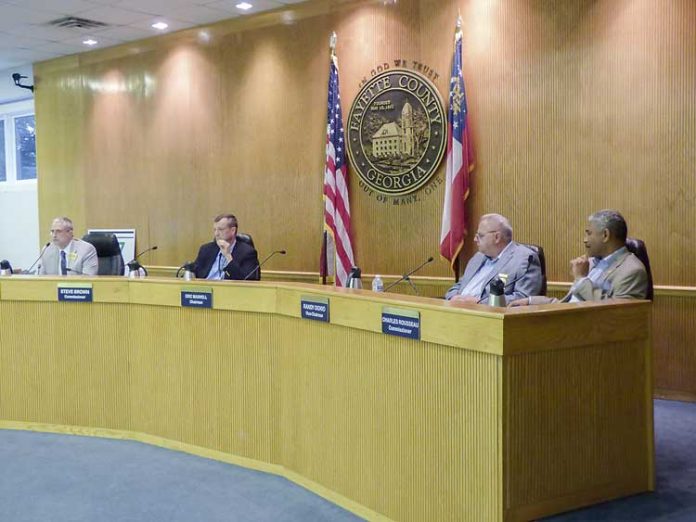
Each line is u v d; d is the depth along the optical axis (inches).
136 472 126.1
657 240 171.6
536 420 85.3
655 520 87.8
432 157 209.0
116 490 117.7
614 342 92.7
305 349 116.4
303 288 116.3
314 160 239.1
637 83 172.9
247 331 127.7
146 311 142.0
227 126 261.9
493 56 195.8
